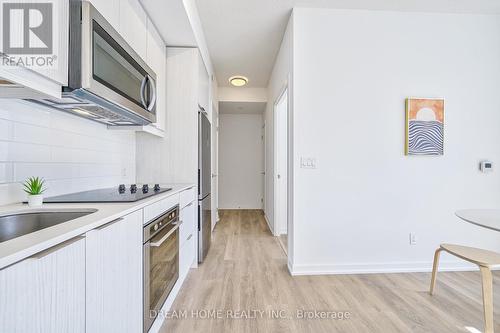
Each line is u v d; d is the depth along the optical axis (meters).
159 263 1.45
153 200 1.34
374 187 2.39
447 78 2.45
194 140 2.43
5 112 1.10
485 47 2.48
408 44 2.41
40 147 1.29
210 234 3.13
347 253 2.38
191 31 2.16
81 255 0.76
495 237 2.47
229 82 4.50
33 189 1.11
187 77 2.43
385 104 2.39
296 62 2.33
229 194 5.74
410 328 1.55
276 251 2.96
